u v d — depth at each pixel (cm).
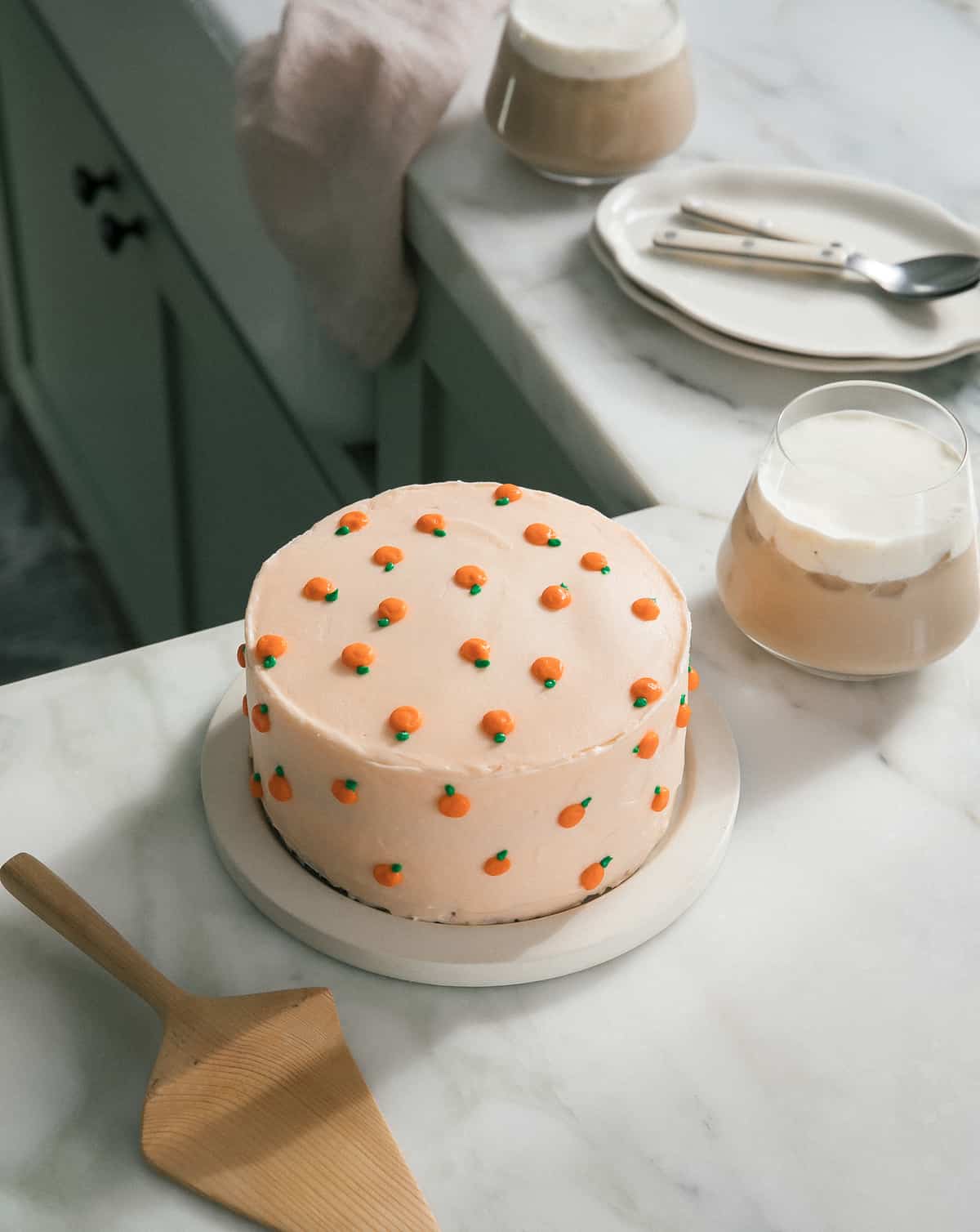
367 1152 60
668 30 108
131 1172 61
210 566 185
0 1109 62
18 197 205
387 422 136
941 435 79
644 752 66
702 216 110
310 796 67
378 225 115
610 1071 65
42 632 215
